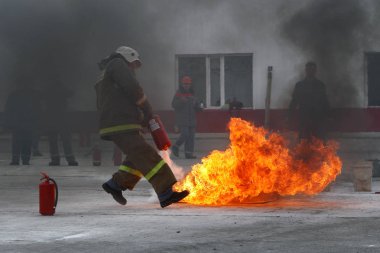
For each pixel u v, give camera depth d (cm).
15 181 1409
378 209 923
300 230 754
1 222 827
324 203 984
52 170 1659
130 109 882
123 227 780
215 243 684
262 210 910
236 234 732
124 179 891
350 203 987
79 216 873
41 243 690
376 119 1986
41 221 833
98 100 901
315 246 667
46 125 1795
